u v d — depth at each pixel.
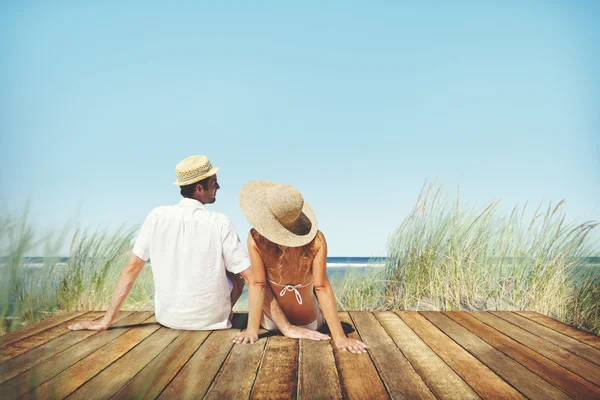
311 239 3.00
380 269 6.03
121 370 2.19
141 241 3.31
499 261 5.79
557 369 2.72
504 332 3.57
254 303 3.19
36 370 0.86
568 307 5.13
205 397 2.21
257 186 3.38
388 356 2.90
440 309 5.30
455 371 2.65
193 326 3.38
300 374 2.54
